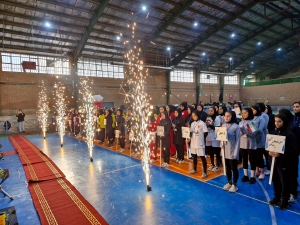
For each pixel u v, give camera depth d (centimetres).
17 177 534
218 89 2633
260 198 371
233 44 2003
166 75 2098
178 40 1672
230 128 403
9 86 1352
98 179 500
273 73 3195
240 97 2881
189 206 355
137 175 518
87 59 1636
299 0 1522
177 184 452
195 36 1689
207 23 1558
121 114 781
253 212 327
